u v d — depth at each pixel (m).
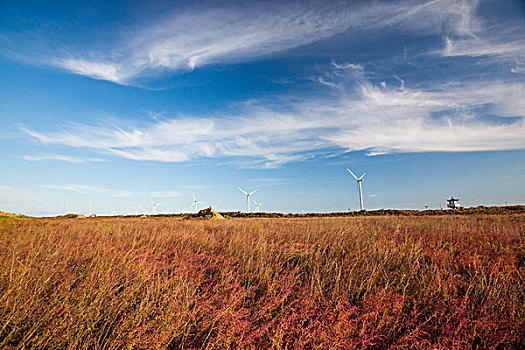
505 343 3.86
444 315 4.50
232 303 4.64
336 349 3.58
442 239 10.50
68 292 4.66
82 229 13.88
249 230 14.30
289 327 3.98
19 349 3.43
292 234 11.95
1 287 4.66
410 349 3.66
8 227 13.12
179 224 19.56
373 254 7.57
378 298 4.71
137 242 9.81
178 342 3.91
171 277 5.88
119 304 4.43
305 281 5.96
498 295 4.93
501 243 9.55
